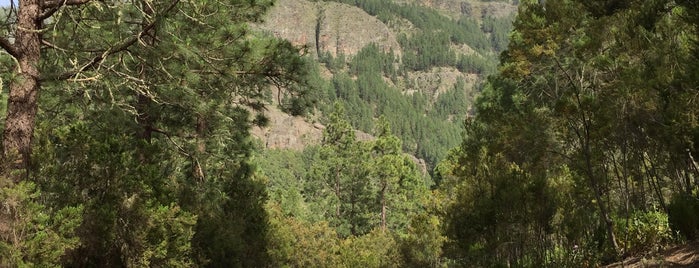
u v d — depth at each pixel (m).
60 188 7.60
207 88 11.30
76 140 7.91
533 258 8.83
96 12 8.88
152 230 8.10
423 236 21.66
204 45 9.87
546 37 10.45
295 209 48.38
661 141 9.10
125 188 8.00
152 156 9.31
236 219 13.90
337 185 57.97
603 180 11.12
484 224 9.19
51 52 8.79
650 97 8.84
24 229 6.36
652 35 9.45
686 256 6.11
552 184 10.16
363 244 32.59
